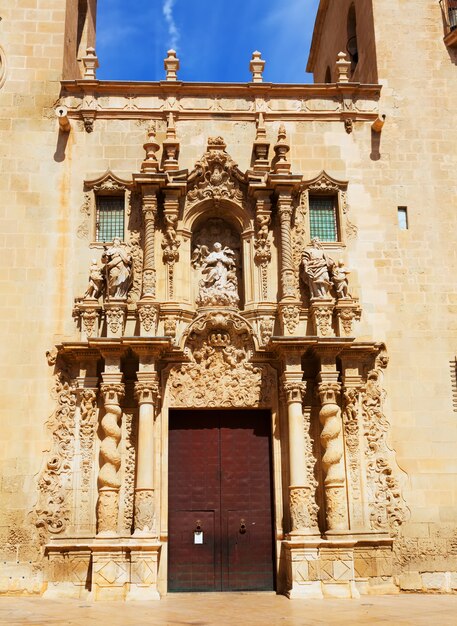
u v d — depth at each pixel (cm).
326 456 1850
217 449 1972
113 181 2078
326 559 1764
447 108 2208
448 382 1989
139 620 1366
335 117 2180
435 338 2019
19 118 2112
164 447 1912
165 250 2025
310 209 2141
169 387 1959
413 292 2053
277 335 1994
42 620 1366
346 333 1986
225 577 1880
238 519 1923
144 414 1850
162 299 2005
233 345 2008
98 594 1708
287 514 1884
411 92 2214
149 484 1806
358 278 2055
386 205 2119
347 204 2114
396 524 1877
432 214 2119
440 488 1909
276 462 1923
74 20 2362
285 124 2170
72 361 1938
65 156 2095
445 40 2256
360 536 1831
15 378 1917
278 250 2061
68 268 2011
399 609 1504
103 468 1812
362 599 1702
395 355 1998
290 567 1775
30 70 2153
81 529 1819
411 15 2284
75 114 2130
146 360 1883
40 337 1953
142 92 2161
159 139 2131
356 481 1886
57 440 1881
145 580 1716
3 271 1991
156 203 2041
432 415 1961
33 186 2062
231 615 1434
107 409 1855
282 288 2009
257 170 2083
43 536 1814
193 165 2120
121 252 1981
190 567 1881
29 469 1858
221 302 2030
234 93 2183
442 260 2083
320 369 1928
